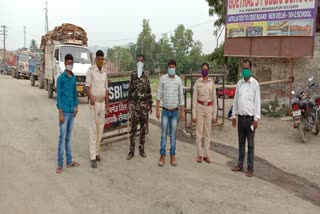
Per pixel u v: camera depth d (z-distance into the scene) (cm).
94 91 711
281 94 1394
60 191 581
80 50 1775
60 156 671
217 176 671
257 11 1370
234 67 2677
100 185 610
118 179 640
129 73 869
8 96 1850
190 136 995
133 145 768
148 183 622
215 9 2859
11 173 660
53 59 1789
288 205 543
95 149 716
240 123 684
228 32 1505
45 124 1105
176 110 721
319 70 1286
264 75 1453
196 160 774
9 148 827
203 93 740
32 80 2633
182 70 8219
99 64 712
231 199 559
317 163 769
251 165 675
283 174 694
